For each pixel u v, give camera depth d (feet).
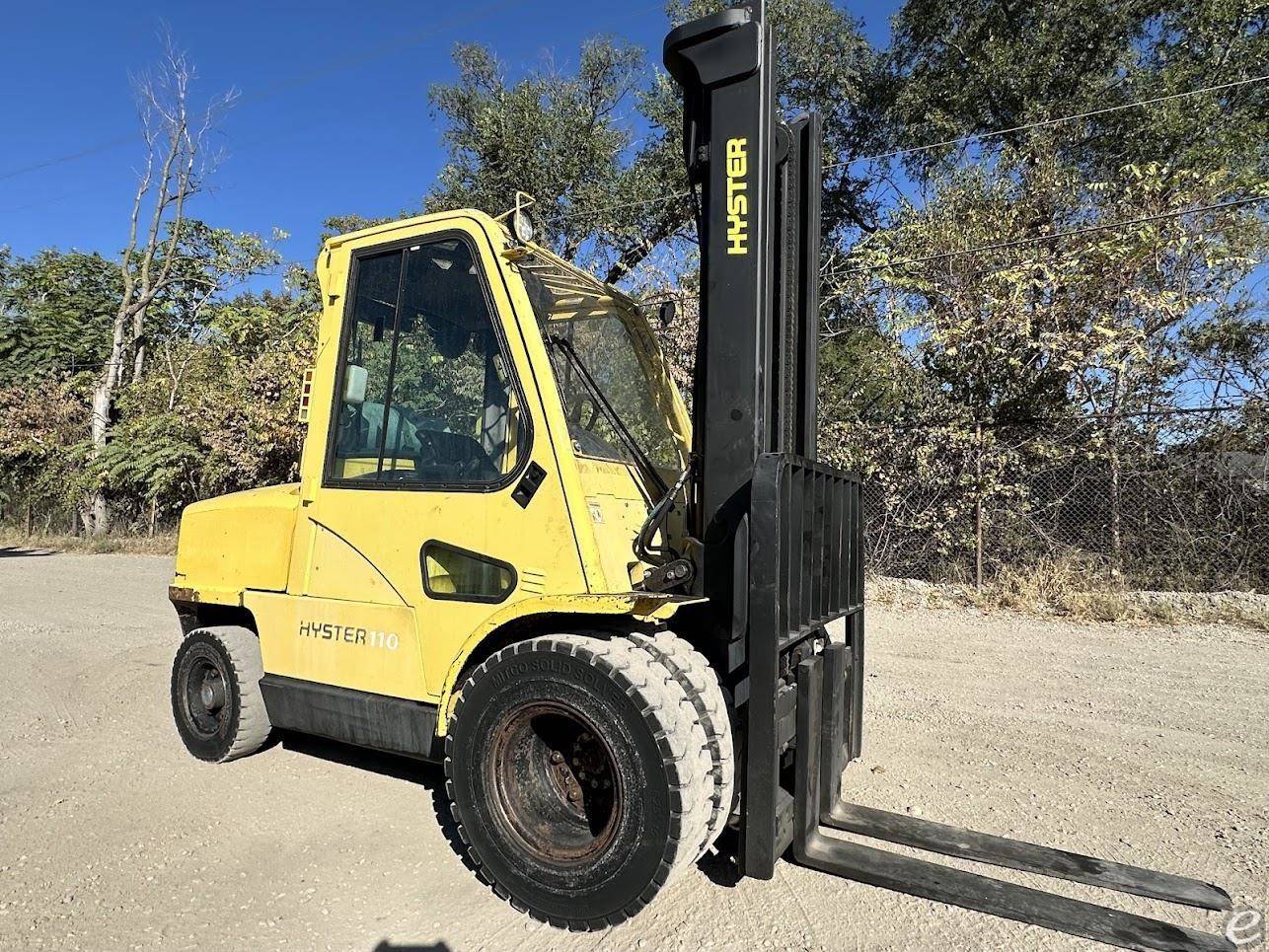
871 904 9.66
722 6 61.16
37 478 69.05
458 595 10.87
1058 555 30.86
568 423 10.92
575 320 12.05
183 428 56.39
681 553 11.38
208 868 10.73
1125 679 20.21
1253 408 28.53
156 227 74.08
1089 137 49.52
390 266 12.19
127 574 44.04
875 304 39.19
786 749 11.33
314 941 9.10
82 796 13.10
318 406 12.69
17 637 26.08
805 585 10.76
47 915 9.59
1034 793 13.14
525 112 64.75
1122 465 30.30
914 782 13.53
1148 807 12.64
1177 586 29.35
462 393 11.20
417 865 10.83
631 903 8.83
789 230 12.39
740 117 10.37
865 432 33.58
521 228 10.90
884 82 64.85
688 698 9.13
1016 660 22.17
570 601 9.35
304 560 12.69
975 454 31.78
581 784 10.04
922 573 33.12
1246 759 14.73
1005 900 9.45
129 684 20.25
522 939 9.11
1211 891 9.89
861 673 13.74
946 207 37.73
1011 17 55.67
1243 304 31.42
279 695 12.87
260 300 65.16
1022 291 32.53
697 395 11.12
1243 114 45.93
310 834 11.76
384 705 11.47
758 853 9.44
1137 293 31.35
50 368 77.82
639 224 63.72
